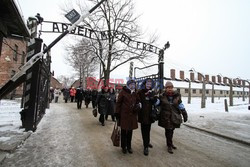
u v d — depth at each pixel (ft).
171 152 12.73
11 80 14.90
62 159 10.96
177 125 12.89
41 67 19.25
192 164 10.90
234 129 20.74
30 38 18.69
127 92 12.57
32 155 11.44
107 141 15.08
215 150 13.85
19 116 25.44
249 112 38.40
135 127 12.14
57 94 61.93
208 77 84.12
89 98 42.65
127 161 11.01
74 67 93.61
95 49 49.26
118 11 51.03
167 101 13.23
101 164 10.43
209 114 34.50
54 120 24.13
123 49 49.73
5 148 11.78
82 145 13.79
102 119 21.99
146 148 12.29
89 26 45.39
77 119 25.80
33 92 17.71
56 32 24.58
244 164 11.20
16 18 13.10
